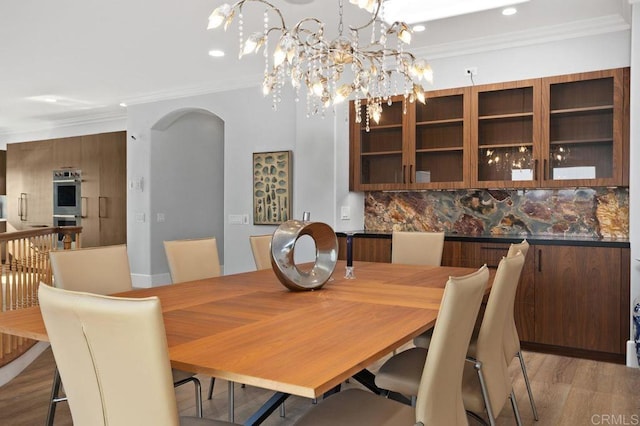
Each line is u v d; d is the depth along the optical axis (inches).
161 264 264.8
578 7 139.2
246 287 99.0
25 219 338.0
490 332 75.9
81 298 45.9
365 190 187.5
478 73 168.1
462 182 169.5
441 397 60.1
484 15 144.4
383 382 78.0
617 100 145.9
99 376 47.6
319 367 49.7
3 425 100.0
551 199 167.5
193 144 283.7
